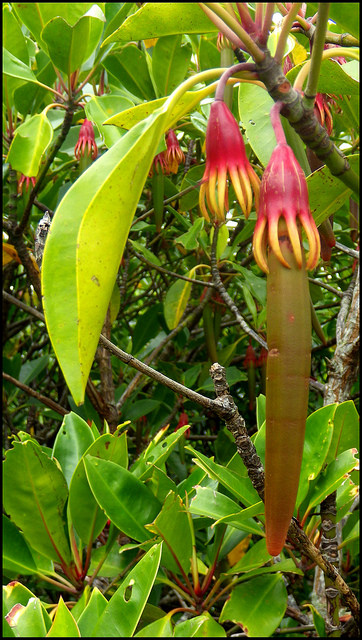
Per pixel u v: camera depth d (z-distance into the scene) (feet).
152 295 3.94
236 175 1.01
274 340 0.96
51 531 1.67
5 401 3.40
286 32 1.03
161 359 3.46
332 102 1.83
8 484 1.62
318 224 1.43
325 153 1.09
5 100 2.54
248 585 1.57
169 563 1.58
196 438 3.24
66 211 0.99
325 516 1.45
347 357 1.97
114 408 2.53
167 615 1.47
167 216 3.49
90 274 0.94
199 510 1.50
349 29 1.18
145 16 1.32
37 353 4.46
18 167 2.13
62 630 1.31
